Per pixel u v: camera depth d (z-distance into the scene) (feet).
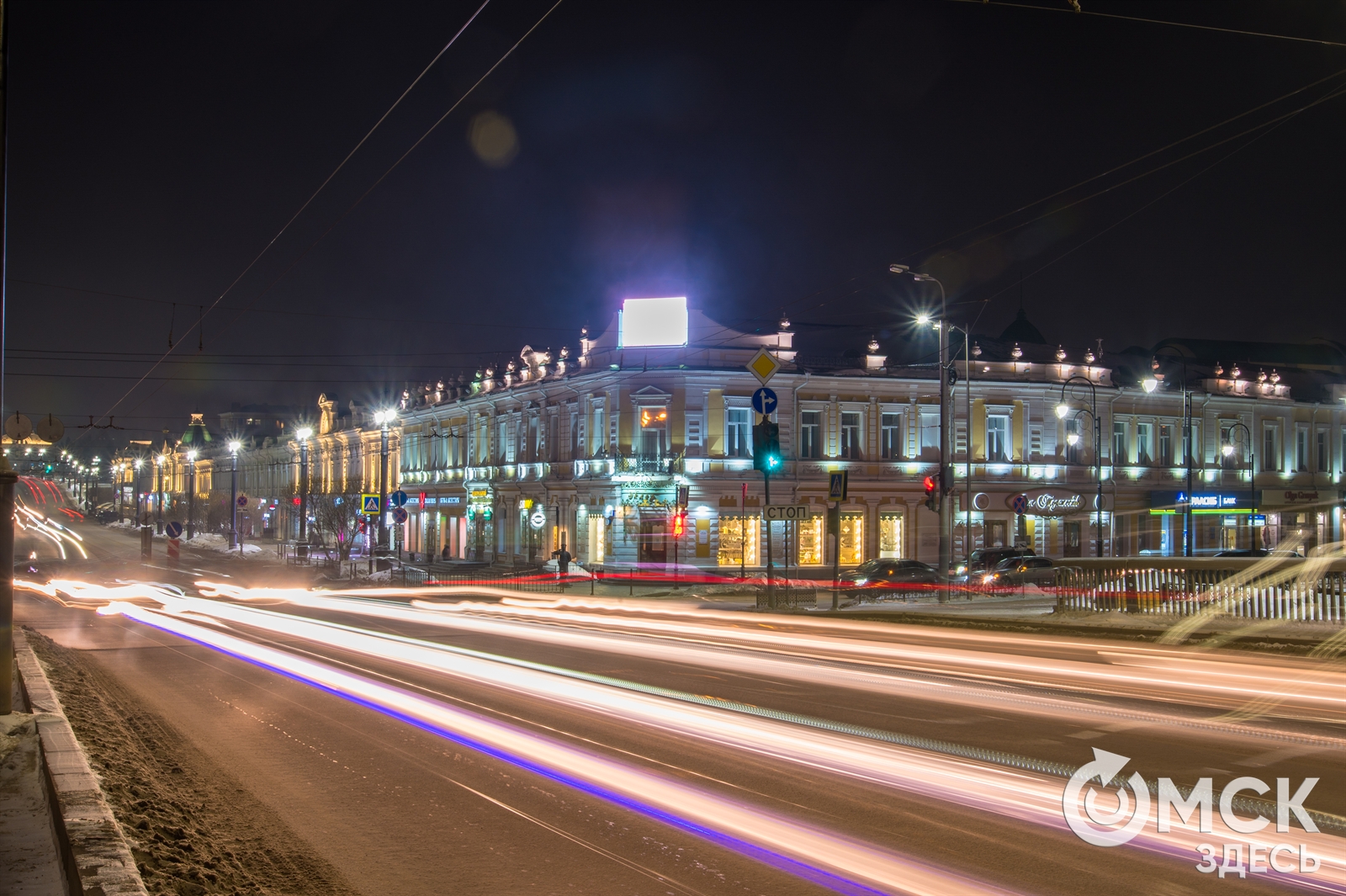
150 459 470.80
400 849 21.44
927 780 26.53
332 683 45.19
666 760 29.12
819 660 52.44
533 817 23.67
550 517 159.02
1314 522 184.65
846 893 18.45
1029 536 154.30
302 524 214.90
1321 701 38.83
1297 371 200.75
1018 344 159.84
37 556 213.66
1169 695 40.50
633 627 75.00
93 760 26.94
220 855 20.72
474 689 42.75
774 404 89.10
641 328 139.03
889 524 146.92
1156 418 168.35
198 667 51.31
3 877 16.84
